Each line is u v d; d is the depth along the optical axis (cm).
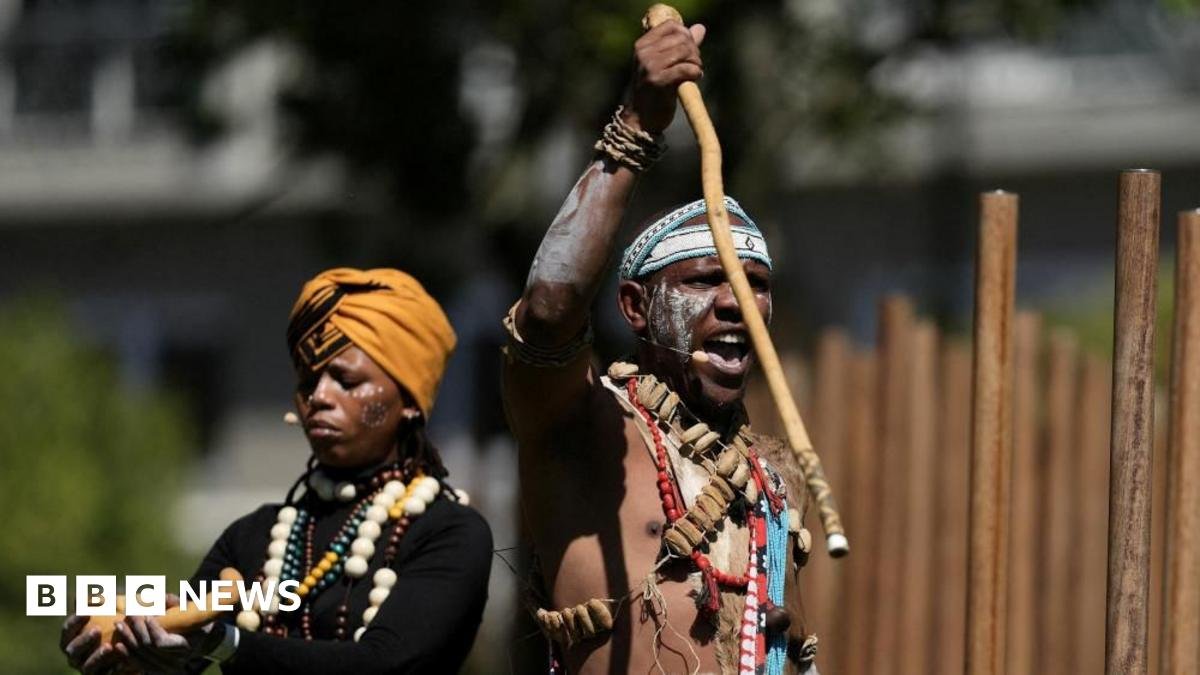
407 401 1396
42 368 3538
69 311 4750
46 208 5300
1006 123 4575
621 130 1145
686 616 1146
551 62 2942
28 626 3322
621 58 2800
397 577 1332
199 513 5038
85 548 3403
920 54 3272
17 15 5403
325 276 1412
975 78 4584
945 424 2072
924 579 2062
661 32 1155
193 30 3134
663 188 3167
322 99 3081
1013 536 2044
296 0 3008
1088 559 2041
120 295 5266
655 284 1202
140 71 5288
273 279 5125
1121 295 1280
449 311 3409
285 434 5088
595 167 1147
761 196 3172
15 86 5381
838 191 4466
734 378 1195
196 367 5194
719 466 1172
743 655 1138
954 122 4309
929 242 4434
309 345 1388
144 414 3612
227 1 3069
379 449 1377
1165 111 4584
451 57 3059
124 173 5216
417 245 3281
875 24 3331
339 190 3281
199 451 5134
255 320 5131
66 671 3312
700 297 1190
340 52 3019
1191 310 1459
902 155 3959
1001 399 1377
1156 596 1948
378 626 1291
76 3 5356
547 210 3275
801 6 3222
